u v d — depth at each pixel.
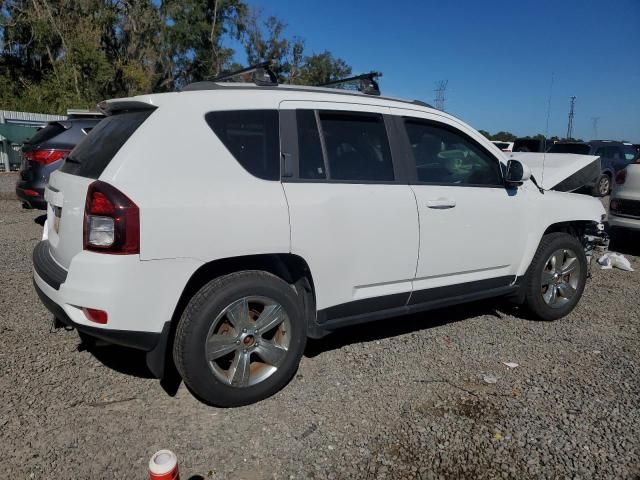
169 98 3.09
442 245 3.92
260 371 3.31
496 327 4.68
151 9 38.38
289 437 2.94
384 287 3.74
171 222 2.84
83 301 2.79
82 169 3.19
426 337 4.40
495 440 2.95
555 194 4.81
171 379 3.56
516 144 12.08
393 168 3.75
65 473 2.59
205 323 3.01
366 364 3.86
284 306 3.29
